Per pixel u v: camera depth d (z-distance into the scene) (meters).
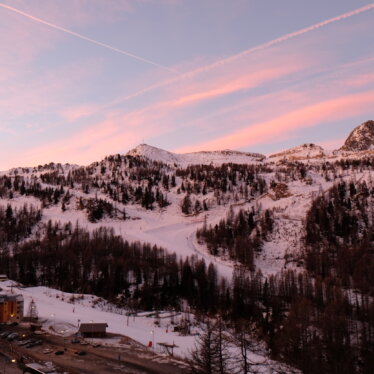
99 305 159.38
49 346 90.38
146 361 80.25
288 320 124.25
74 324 113.75
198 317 145.12
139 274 193.88
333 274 195.25
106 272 195.00
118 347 91.19
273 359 87.62
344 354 105.69
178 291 180.25
